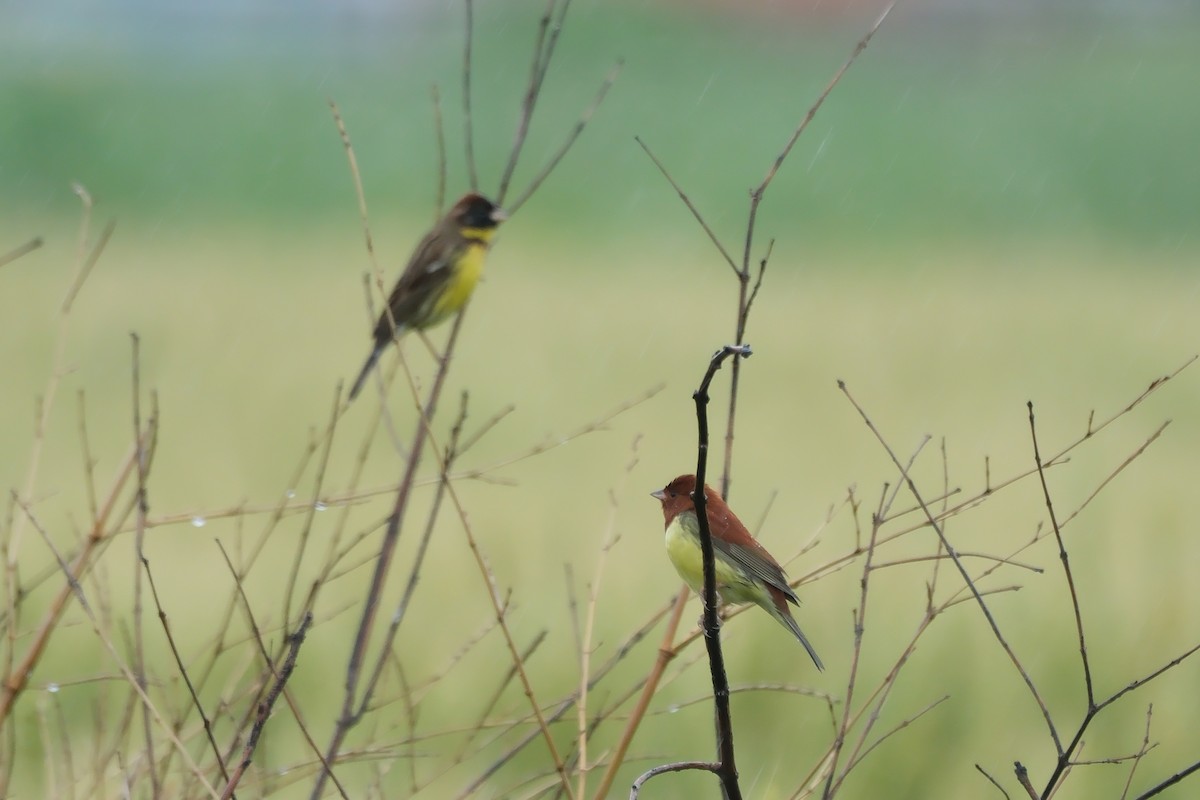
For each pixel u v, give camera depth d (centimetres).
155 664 948
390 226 3700
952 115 4516
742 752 899
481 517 1375
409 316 1002
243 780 554
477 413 1956
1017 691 973
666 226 3747
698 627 560
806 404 2022
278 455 1661
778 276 3281
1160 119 4391
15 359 2194
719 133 4300
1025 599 1116
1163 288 3164
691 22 5200
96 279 2877
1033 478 1567
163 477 1553
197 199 3884
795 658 996
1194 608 1075
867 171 4103
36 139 4019
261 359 2259
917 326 2653
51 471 1560
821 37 5706
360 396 2012
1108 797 862
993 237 3841
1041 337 2567
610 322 2680
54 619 545
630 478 1617
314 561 1227
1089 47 5597
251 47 5647
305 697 945
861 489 1516
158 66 4897
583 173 4012
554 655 1014
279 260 3219
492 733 890
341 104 4334
